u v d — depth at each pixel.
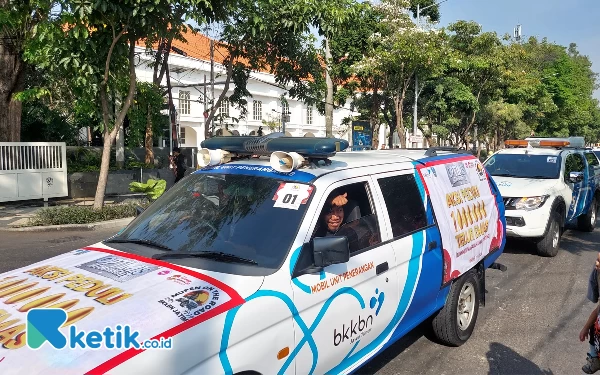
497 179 8.99
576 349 4.85
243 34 14.33
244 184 3.51
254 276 2.73
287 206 3.21
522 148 10.23
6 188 13.12
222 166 3.83
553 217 8.38
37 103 18.81
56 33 10.05
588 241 9.95
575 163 9.98
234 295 2.55
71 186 16.30
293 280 2.84
